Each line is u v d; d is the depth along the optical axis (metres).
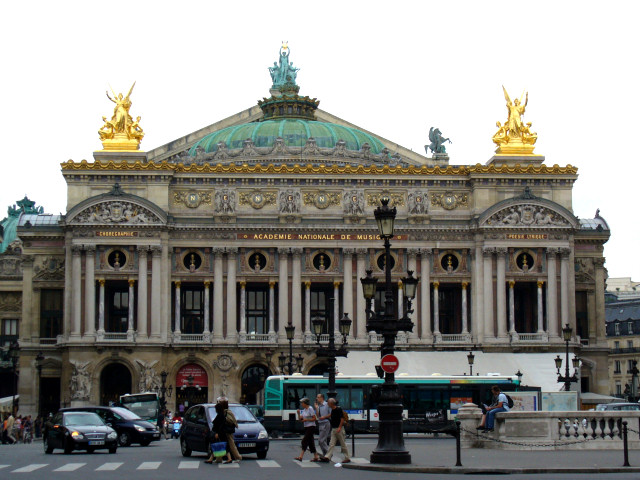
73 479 51.75
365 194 144.00
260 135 168.50
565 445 70.50
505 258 142.88
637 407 94.19
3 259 170.38
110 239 138.62
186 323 145.75
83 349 137.25
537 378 134.75
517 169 144.25
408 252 143.00
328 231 142.25
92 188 140.88
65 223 138.62
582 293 152.25
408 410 104.81
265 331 147.12
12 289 169.62
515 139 150.38
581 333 151.38
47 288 145.25
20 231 145.12
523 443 69.06
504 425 72.25
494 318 141.75
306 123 172.38
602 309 151.50
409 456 58.62
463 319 142.62
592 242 152.12
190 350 139.88
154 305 138.62
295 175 142.88
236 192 142.62
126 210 139.00
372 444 86.75
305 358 140.38
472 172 143.75
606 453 66.50
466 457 63.75
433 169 144.25
